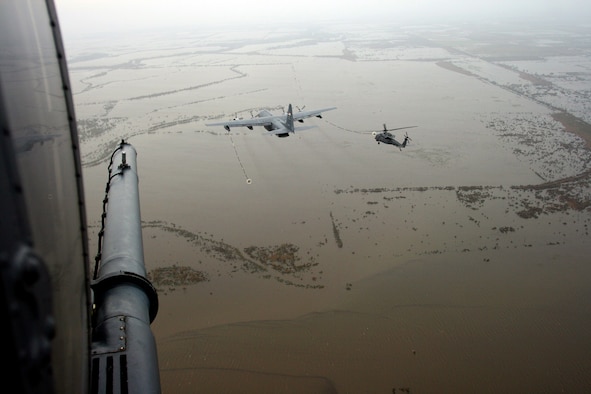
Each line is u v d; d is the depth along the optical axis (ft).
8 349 6.81
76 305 12.44
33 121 10.09
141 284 27.68
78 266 13.15
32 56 10.85
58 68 13.28
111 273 27.35
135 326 23.99
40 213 9.54
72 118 14.23
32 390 7.56
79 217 13.99
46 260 9.38
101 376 20.77
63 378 10.25
